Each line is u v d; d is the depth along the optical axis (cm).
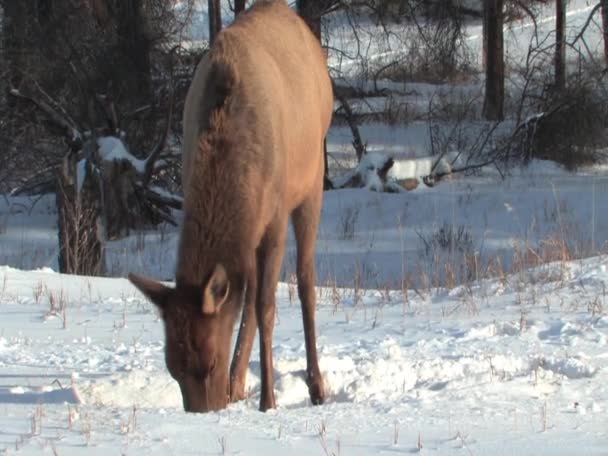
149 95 3372
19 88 3284
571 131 3794
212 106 973
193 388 889
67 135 2862
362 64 3875
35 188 3638
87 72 3203
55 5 3362
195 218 940
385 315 1455
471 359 1084
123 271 2570
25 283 1789
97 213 2462
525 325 1282
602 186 3397
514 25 5869
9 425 789
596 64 3875
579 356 1084
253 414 853
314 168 1158
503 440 742
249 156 972
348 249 2819
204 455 693
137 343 1282
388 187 3500
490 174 3744
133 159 2964
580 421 808
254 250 981
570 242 2400
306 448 719
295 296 1670
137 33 3372
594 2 6384
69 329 1382
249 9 1162
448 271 1808
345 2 3697
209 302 879
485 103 4441
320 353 1183
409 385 1038
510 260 2589
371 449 720
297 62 1133
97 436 743
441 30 3862
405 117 4491
